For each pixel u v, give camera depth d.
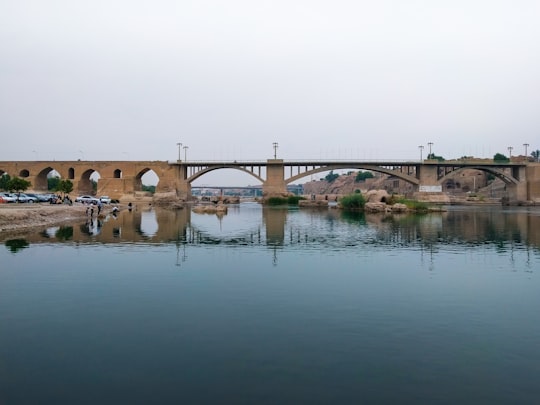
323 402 7.52
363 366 8.97
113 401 7.50
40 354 9.46
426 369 8.86
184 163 114.88
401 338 10.62
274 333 10.87
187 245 27.69
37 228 37.06
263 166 118.25
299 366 8.94
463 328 11.43
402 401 7.57
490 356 9.55
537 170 115.25
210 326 11.36
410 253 24.78
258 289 15.52
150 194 114.00
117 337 10.51
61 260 21.22
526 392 7.94
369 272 18.97
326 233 36.34
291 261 21.80
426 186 116.06
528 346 10.17
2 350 9.67
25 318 11.95
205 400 7.54
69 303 13.45
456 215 63.84
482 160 123.12
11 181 75.75
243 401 7.52
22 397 7.62
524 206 104.69
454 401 7.58
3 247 25.34
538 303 13.92
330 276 18.00
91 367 8.81
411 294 14.98
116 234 33.56
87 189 116.50
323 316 12.33
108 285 15.95
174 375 8.48
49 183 131.38
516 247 27.50
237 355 9.46
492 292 15.39
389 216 61.00
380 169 114.88
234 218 56.44
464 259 22.67
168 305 13.31
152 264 20.48
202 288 15.61
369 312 12.76
